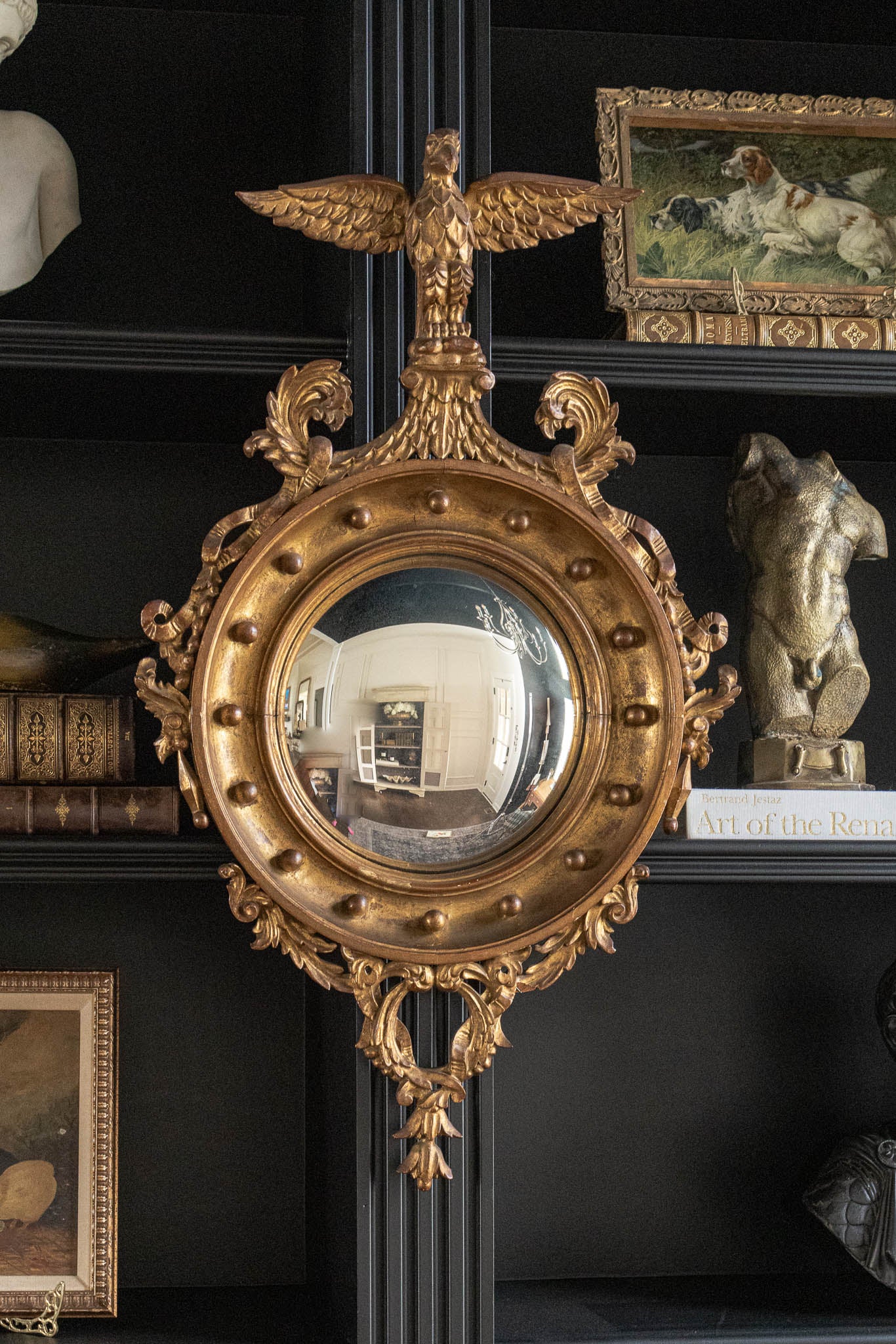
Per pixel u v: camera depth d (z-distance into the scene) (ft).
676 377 4.71
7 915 5.28
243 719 4.25
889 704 5.77
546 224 4.47
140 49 5.65
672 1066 5.56
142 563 5.48
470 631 4.38
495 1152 5.43
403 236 4.39
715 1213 5.51
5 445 5.45
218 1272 5.25
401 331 4.50
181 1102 5.31
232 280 5.62
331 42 5.00
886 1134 5.01
